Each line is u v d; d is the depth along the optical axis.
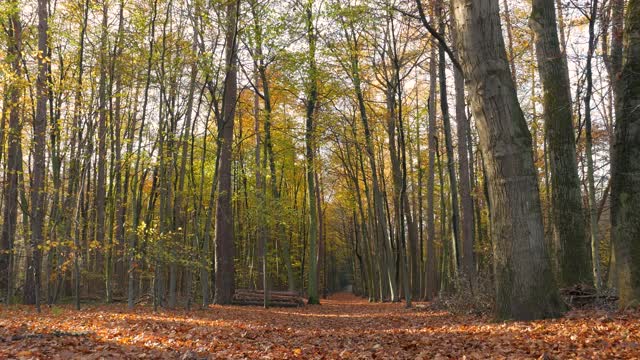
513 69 20.55
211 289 25.33
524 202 9.06
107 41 16.31
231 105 20.89
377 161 32.34
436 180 32.91
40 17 16.30
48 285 16.53
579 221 11.37
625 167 8.61
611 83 12.23
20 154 18.77
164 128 18.38
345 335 9.95
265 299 19.84
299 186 40.56
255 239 35.81
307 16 20.52
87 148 16.05
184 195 19.33
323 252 44.97
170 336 8.53
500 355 6.40
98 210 22.81
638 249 8.43
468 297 13.48
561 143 11.61
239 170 28.86
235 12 16.50
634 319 7.59
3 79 13.13
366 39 21.92
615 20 11.85
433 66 24.62
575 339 6.91
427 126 29.33
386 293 33.28
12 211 17.19
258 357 6.81
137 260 15.85
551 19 12.02
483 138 9.40
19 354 5.94
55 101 16.42
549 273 9.07
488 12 9.13
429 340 8.34
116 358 6.18
